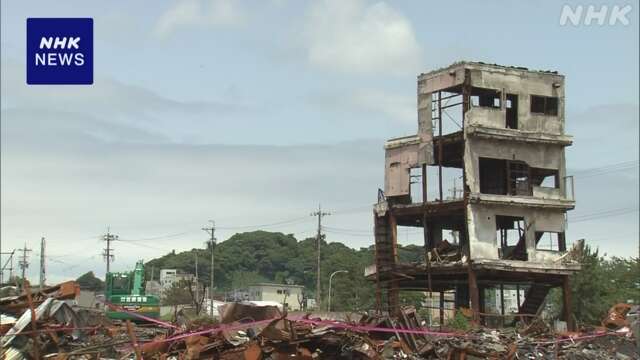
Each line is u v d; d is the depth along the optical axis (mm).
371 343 19094
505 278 53125
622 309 35281
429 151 54250
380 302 54344
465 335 25516
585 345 29703
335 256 123312
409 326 22703
